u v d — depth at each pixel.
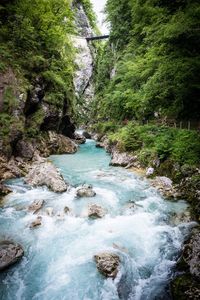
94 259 7.32
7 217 9.60
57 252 7.71
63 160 19.97
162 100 19.25
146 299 6.17
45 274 6.89
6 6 21.09
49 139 23.00
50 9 25.31
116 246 7.90
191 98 16.14
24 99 18.47
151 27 16.94
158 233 8.64
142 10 23.69
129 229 8.90
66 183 13.19
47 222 9.25
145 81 25.06
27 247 7.90
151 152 16.56
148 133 19.45
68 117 29.14
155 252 7.74
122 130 23.95
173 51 13.90
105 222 9.34
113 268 6.83
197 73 13.30
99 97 48.09
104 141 29.56
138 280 6.71
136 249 7.84
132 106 26.41
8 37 21.08
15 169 14.66
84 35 68.31
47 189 12.43
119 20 39.03
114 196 11.73
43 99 23.42
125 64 30.20
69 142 25.50
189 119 18.50
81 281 6.64
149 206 10.75
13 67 19.19
